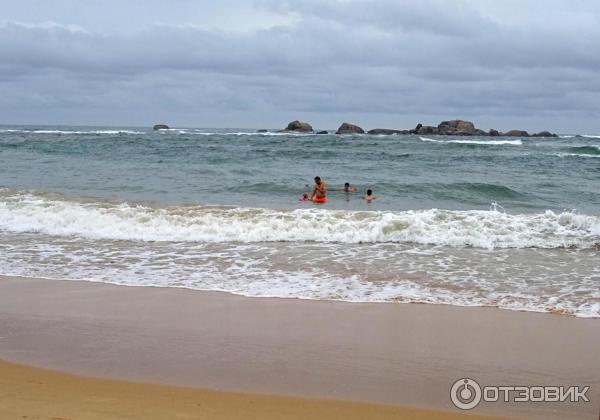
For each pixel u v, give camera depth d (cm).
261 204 1548
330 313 686
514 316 681
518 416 438
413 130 9238
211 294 760
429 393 477
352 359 548
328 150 3672
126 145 3847
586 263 938
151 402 438
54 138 4722
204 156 3089
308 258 955
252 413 424
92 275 848
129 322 649
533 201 1719
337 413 432
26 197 1502
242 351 565
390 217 1224
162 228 1153
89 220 1205
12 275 845
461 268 898
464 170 2614
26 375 495
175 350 566
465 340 601
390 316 677
